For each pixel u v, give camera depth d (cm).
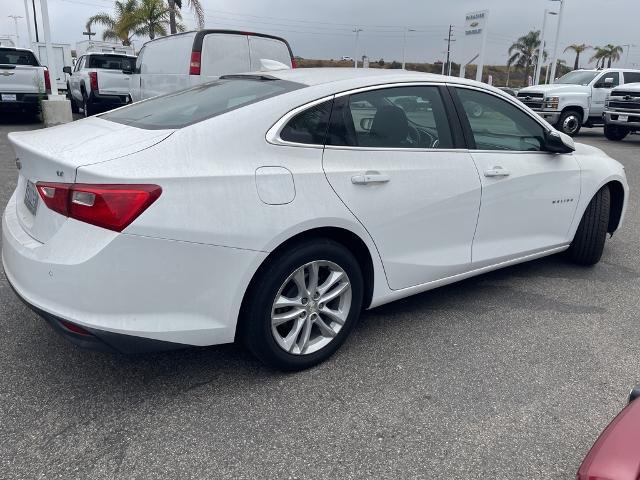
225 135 265
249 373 302
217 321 263
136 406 270
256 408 271
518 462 239
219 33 813
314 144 288
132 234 234
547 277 461
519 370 313
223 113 276
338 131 299
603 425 266
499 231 386
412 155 327
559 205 425
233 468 231
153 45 945
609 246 554
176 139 257
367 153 307
